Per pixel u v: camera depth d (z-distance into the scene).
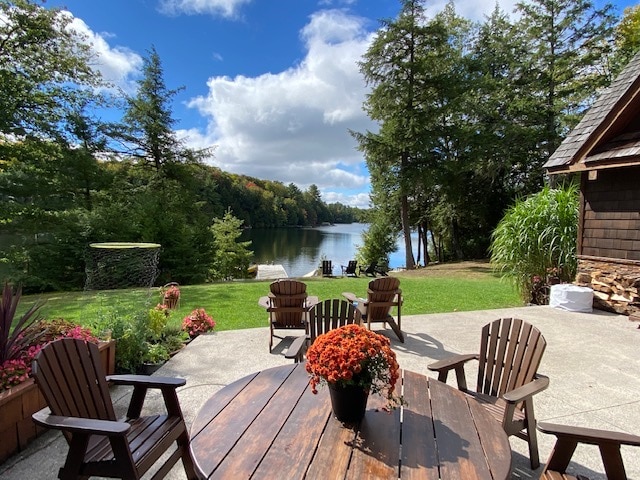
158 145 14.20
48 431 2.57
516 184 17.92
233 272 18.27
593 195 6.20
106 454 1.69
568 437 1.54
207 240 14.64
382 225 19.17
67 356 1.80
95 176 12.16
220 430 1.61
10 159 10.98
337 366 1.55
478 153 15.02
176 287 6.08
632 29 14.55
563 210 6.83
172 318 5.64
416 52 14.35
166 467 1.84
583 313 5.92
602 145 5.89
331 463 1.39
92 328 3.79
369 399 1.91
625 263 5.73
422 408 1.83
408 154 15.31
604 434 1.52
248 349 4.27
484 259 17.00
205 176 16.55
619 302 5.84
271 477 1.31
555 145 15.31
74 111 11.95
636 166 5.36
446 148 15.49
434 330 5.05
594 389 3.29
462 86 14.33
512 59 16.31
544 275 6.91
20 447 2.35
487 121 16.48
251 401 1.87
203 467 1.37
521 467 2.21
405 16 13.73
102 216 11.87
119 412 2.85
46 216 10.80
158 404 2.97
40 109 11.47
